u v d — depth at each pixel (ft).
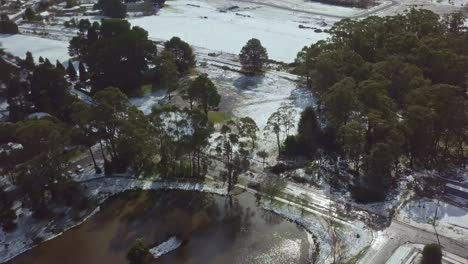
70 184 311.27
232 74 507.30
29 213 299.99
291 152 343.67
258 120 399.03
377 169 299.17
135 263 247.91
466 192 292.20
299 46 598.75
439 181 307.99
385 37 456.86
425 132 311.88
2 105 444.14
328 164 334.44
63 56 578.66
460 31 547.08
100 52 465.06
